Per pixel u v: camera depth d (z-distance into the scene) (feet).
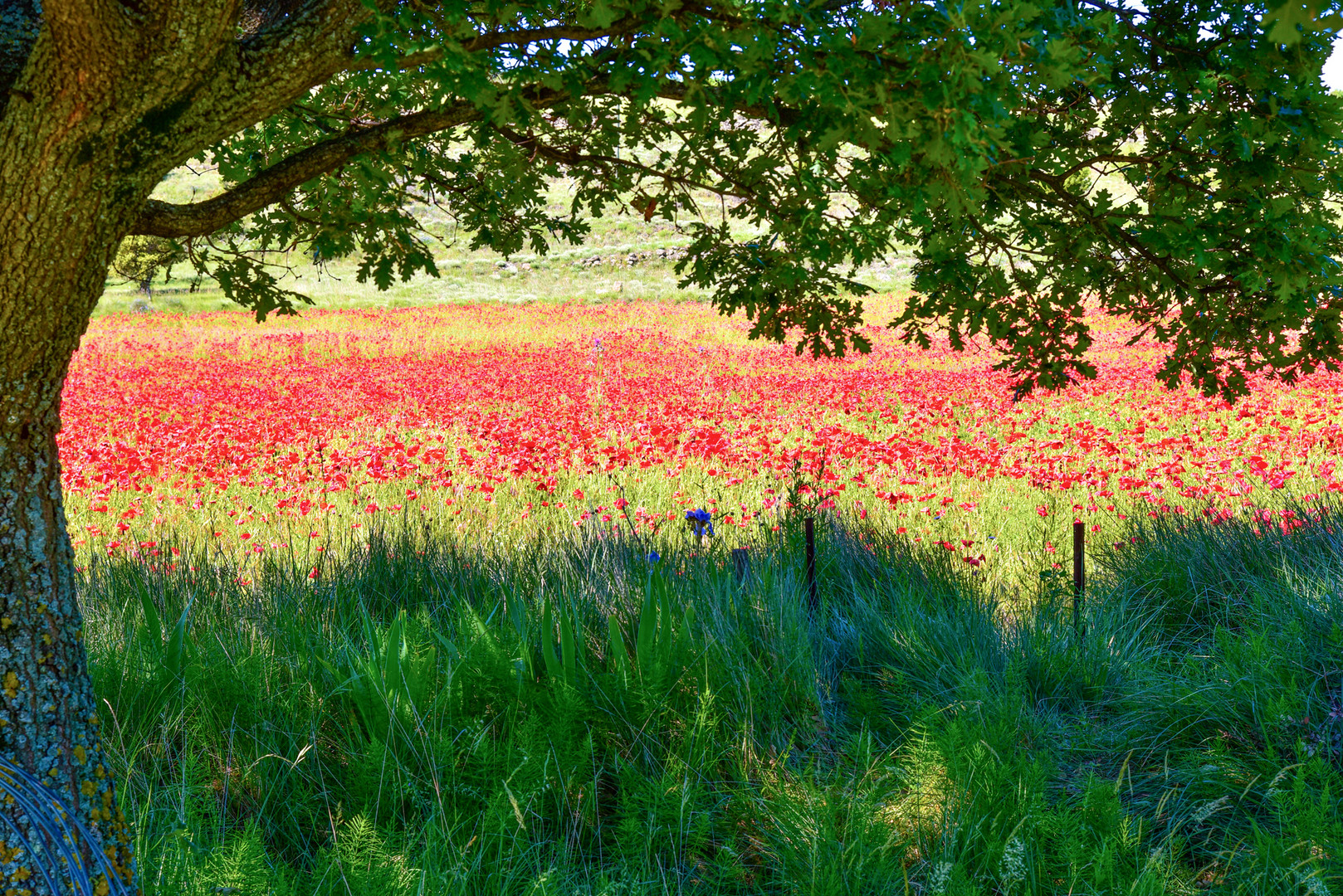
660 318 98.02
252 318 99.40
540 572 15.79
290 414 41.11
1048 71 5.81
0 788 6.15
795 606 13.76
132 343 81.25
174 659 11.12
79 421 40.52
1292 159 8.34
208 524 22.56
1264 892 8.18
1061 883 8.40
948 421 37.24
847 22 6.65
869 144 6.40
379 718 10.11
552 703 10.86
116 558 17.48
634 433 33.71
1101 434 30.35
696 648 11.97
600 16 5.74
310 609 14.47
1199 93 8.31
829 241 9.96
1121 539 18.85
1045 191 9.89
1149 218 9.09
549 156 11.50
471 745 10.00
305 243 11.89
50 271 5.69
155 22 5.32
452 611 14.44
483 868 8.66
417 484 26.32
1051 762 10.69
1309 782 9.48
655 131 11.55
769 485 25.22
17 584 6.29
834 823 9.15
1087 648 13.35
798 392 46.19
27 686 6.34
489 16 6.61
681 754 10.41
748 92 6.18
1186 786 9.98
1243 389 10.07
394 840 8.96
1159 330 10.64
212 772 10.01
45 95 5.32
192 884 7.65
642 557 15.79
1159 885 8.09
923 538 20.83
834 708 12.49
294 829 9.42
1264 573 15.78
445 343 82.12
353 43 6.22
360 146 7.41
